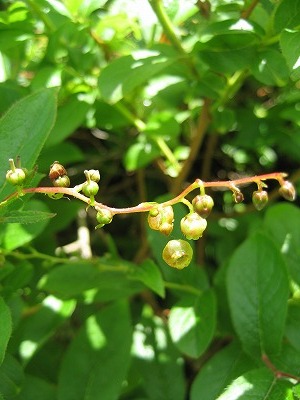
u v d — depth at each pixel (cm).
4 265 13
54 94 11
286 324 12
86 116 15
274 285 12
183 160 19
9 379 11
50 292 14
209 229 18
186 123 18
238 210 19
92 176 9
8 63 14
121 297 14
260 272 12
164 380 14
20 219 9
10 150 10
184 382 14
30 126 10
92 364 13
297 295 13
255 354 12
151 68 12
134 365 15
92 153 20
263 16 13
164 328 15
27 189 9
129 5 13
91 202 9
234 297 12
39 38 15
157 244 13
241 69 12
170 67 14
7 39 13
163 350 15
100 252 20
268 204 18
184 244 9
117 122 16
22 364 13
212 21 13
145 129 16
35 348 13
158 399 14
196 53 12
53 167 10
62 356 15
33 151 10
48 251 15
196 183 10
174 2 13
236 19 12
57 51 14
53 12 13
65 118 14
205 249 20
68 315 14
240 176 21
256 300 12
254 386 11
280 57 12
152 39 14
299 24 11
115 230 21
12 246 12
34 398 13
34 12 14
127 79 12
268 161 20
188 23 15
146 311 15
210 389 12
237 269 12
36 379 13
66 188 9
